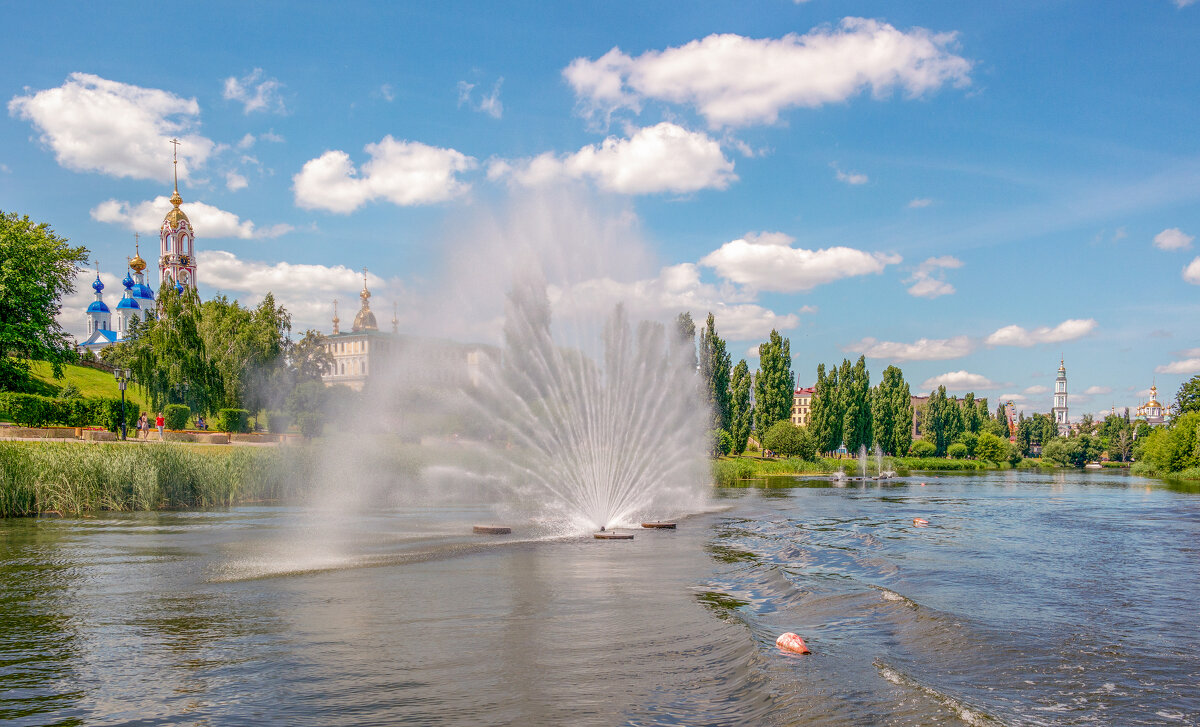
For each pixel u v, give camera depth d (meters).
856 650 13.05
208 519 33.59
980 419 197.88
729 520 37.78
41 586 18.09
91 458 36.53
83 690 10.38
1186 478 101.25
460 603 16.31
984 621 15.58
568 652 12.47
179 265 173.50
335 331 156.88
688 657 12.25
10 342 58.97
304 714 9.46
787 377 122.44
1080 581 20.97
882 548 28.08
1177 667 12.41
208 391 76.44
